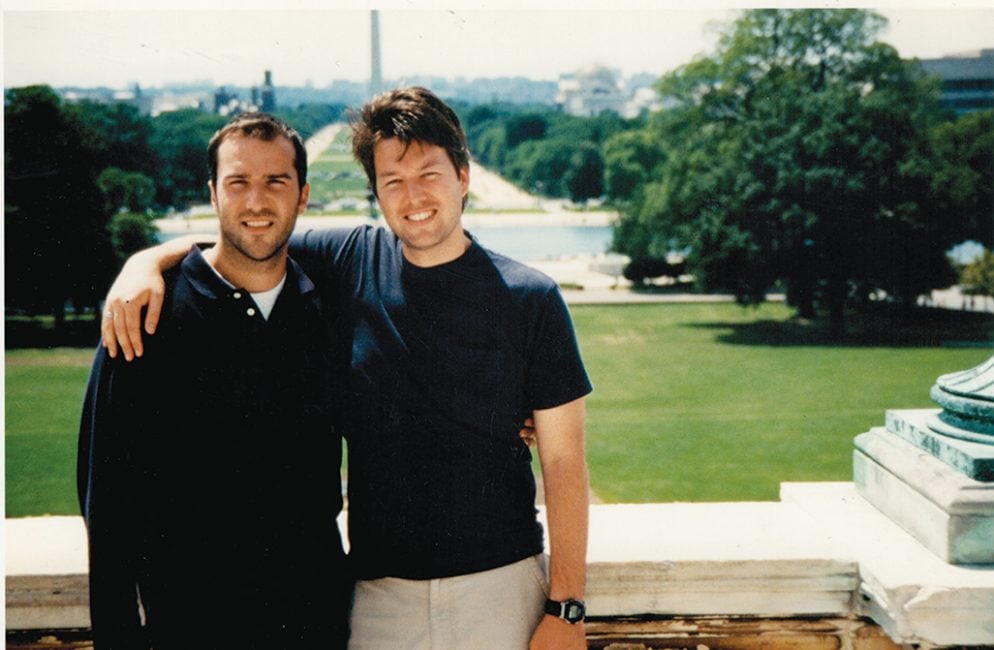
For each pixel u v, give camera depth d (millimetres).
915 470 2771
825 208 55812
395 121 2385
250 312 2369
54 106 51344
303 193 2482
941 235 55875
